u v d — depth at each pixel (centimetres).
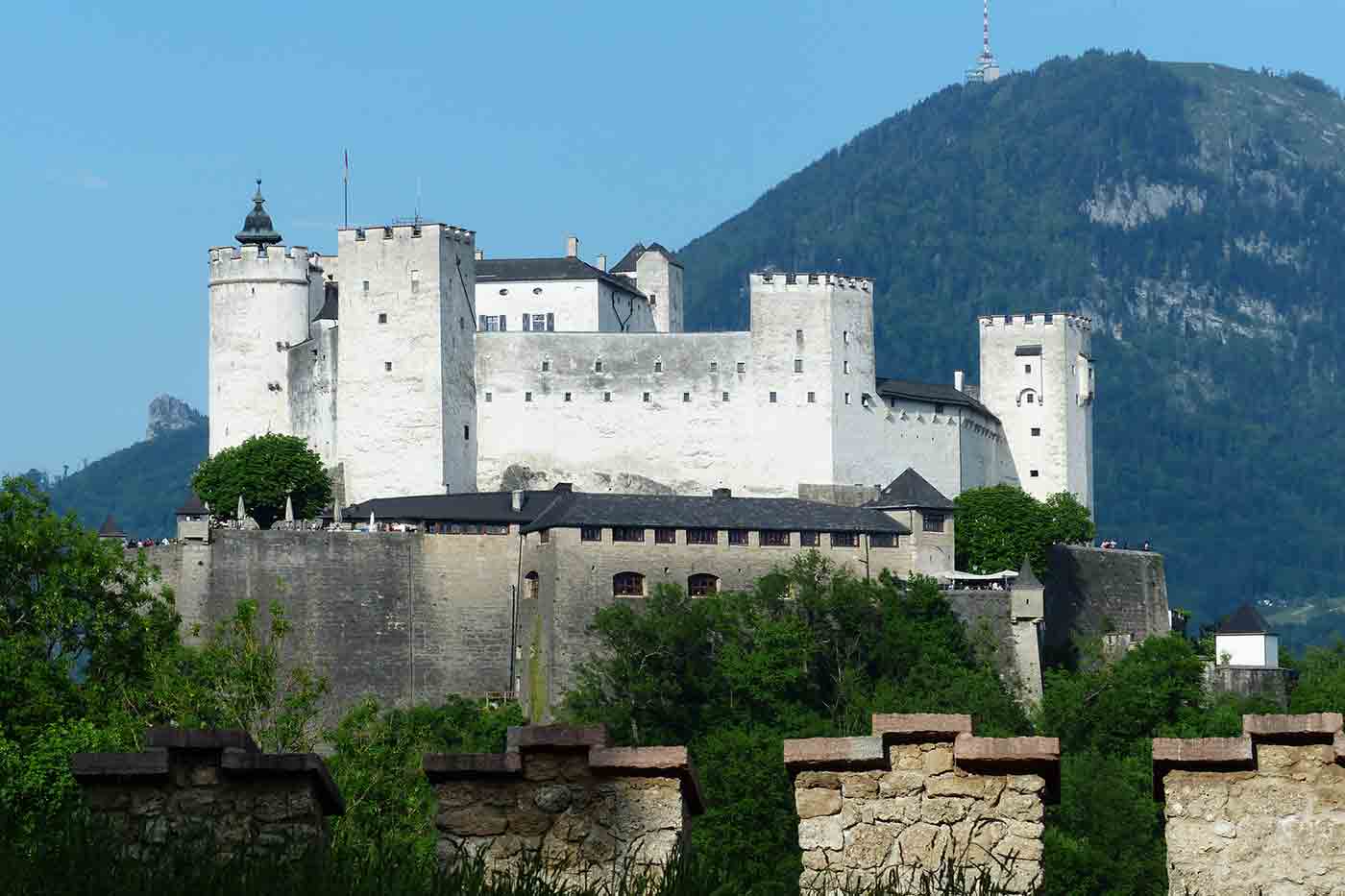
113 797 7500
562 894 7062
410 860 7300
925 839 7300
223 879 7044
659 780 7438
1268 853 7275
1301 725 7281
